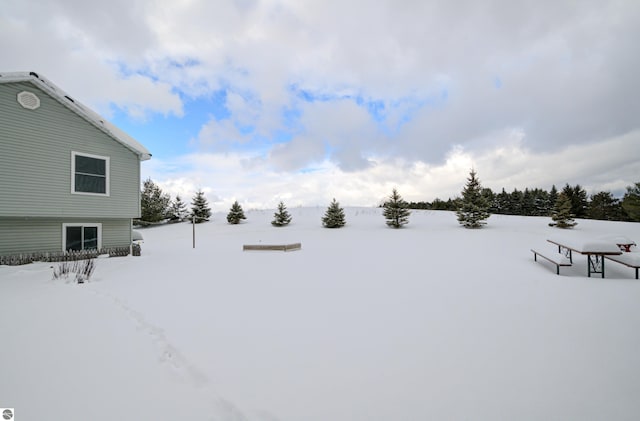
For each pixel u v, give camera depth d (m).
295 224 28.20
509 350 3.51
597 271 8.66
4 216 9.42
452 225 24.30
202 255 12.75
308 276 7.96
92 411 2.31
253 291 6.32
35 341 3.60
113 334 3.86
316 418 2.30
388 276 7.91
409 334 3.99
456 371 3.03
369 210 35.69
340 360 3.26
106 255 11.77
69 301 5.34
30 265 9.50
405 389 2.71
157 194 31.62
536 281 7.31
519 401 2.52
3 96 9.41
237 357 3.30
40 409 2.32
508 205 49.09
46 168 10.25
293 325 4.30
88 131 11.30
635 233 17.73
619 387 2.72
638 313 4.86
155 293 6.11
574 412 2.37
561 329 4.17
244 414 2.33
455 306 5.25
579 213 40.94
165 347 3.52
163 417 2.26
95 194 11.44
